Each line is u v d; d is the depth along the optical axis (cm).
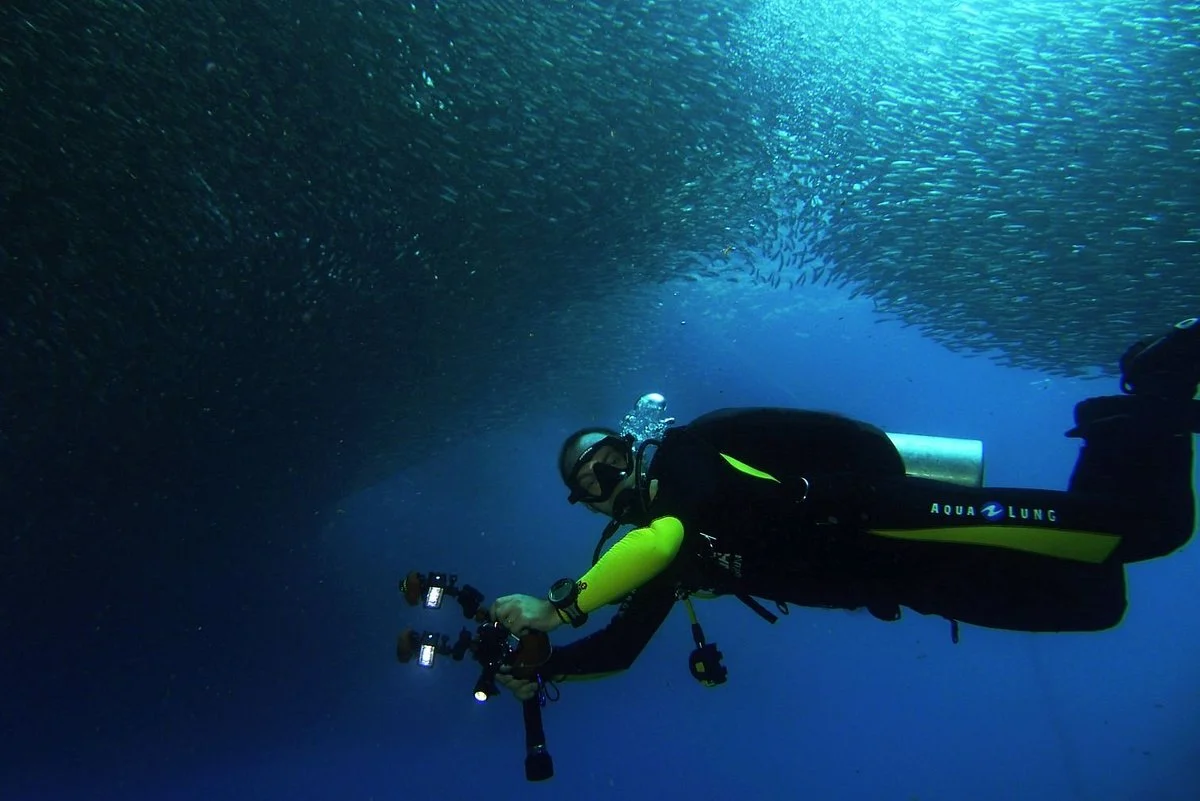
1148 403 180
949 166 1041
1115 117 909
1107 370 1252
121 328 867
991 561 180
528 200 952
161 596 1297
